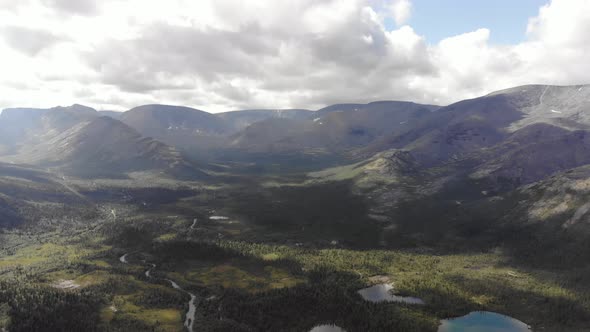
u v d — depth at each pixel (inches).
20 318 7549.2
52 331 7534.5
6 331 7155.5
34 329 7411.4
